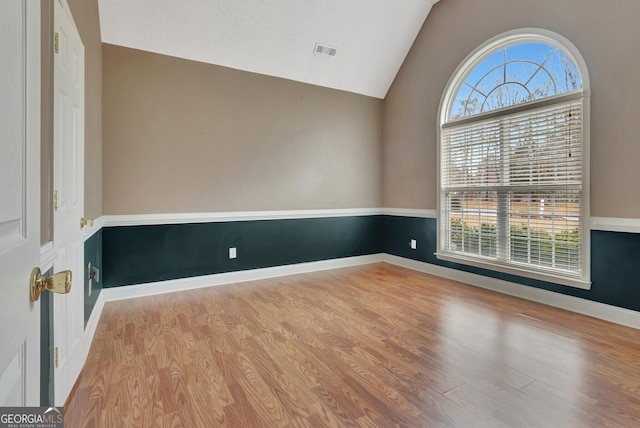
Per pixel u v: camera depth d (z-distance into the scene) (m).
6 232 0.56
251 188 4.01
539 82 3.17
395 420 1.55
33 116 0.70
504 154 3.47
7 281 0.55
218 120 3.77
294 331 2.54
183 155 3.59
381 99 5.01
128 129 3.32
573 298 2.93
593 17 2.74
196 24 3.34
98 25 2.98
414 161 4.51
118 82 3.26
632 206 2.57
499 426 1.51
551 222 3.09
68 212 1.67
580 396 1.72
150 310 2.98
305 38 3.84
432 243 4.29
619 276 2.65
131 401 1.68
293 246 4.34
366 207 4.95
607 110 2.68
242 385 1.83
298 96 4.30
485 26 3.57
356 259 4.88
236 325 2.65
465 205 3.89
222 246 3.85
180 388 1.80
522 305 3.11
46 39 1.34
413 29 4.29
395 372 1.96
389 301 3.23
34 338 0.70
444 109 4.10
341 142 4.69
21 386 0.62
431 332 2.52
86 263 2.24
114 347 2.27
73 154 1.77
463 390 1.78
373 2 3.79
